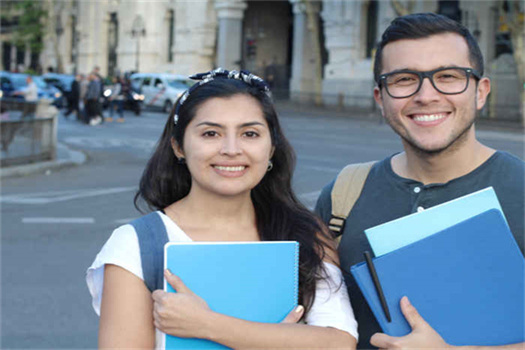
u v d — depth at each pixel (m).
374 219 2.34
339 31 36.25
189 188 2.43
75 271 6.55
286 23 45.62
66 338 4.87
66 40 56.06
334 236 2.41
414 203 2.27
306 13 37.22
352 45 35.84
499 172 2.21
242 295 2.04
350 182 2.45
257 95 2.19
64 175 14.02
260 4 44.88
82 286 6.07
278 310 2.06
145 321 2.03
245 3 41.78
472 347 1.89
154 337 2.05
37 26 52.25
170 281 1.98
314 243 2.25
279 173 2.37
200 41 43.84
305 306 2.17
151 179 2.42
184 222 2.23
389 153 16.80
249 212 2.32
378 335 1.92
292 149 2.38
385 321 1.93
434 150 2.17
